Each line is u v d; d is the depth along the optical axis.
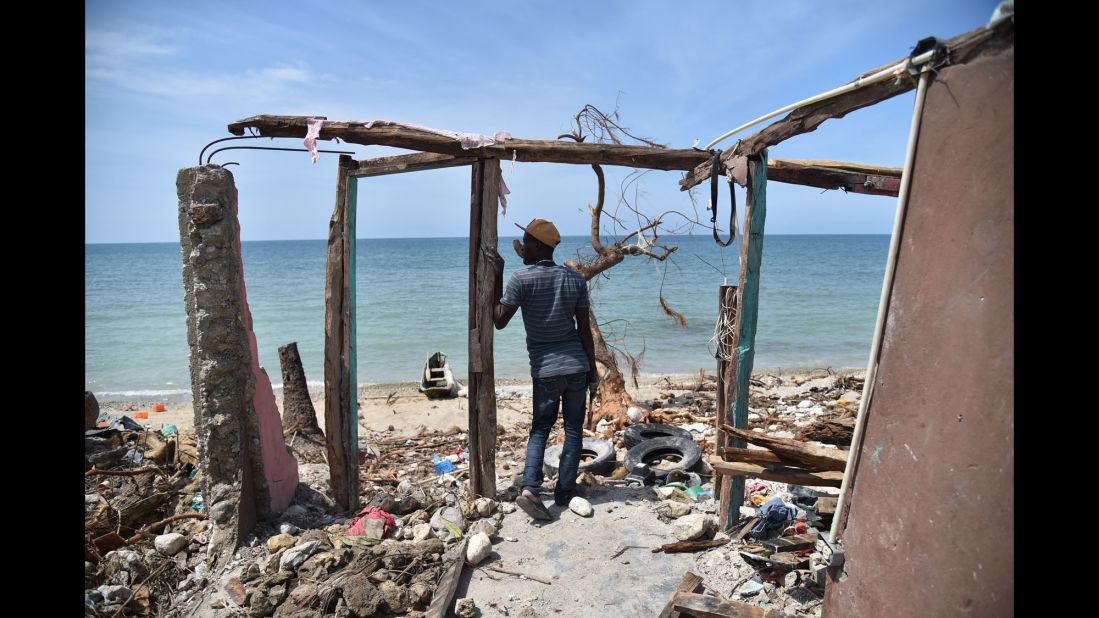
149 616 3.55
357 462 4.79
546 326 4.55
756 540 4.11
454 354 15.17
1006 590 1.81
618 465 5.91
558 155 4.41
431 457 6.76
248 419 4.21
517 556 4.07
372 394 10.97
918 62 2.20
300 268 46.88
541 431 4.69
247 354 4.14
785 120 3.34
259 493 4.35
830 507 4.30
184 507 4.75
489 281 4.62
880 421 2.43
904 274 2.31
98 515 4.35
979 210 1.93
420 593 3.53
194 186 3.89
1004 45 1.84
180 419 9.35
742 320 4.05
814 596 3.48
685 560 3.96
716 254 34.22
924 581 2.13
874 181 4.95
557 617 3.45
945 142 2.09
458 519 4.54
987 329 1.89
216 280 4.01
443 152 4.43
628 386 10.49
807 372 12.13
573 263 8.46
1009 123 1.81
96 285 34.78
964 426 1.97
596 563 3.96
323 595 3.47
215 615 3.52
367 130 4.24
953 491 2.01
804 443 3.52
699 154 4.44
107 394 11.84
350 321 4.66
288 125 4.21
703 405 8.71
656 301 22.25
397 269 44.00
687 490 5.15
